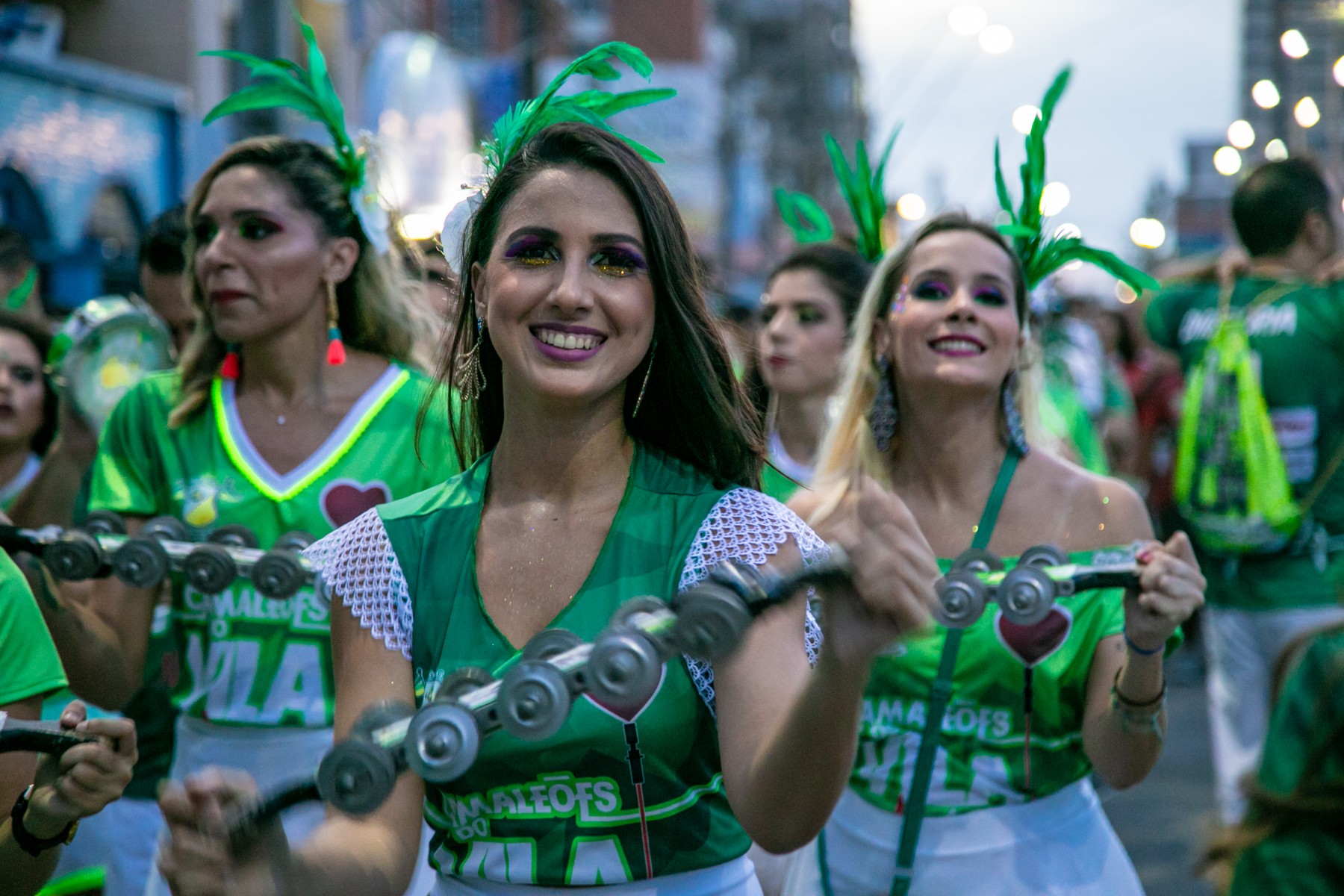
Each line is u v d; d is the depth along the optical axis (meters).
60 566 3.16
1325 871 1.73
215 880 1.73
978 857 2.98
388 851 2.06
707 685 2.08
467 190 2.56
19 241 5.05
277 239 3.65
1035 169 3.60
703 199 27.66
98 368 4.28
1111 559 2.95
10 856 2.32
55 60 9.91
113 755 2.29
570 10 30.73
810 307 4.87
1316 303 5.09
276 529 3.64
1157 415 9.88
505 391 2.25
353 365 3.82
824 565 1.70
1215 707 5.35
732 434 2.29
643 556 2.14
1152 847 5.41
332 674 3.48
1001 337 3.22
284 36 14.48
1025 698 2.99
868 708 3.05
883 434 3.38
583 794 2.08
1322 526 5.11
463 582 2.20
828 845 3.12
